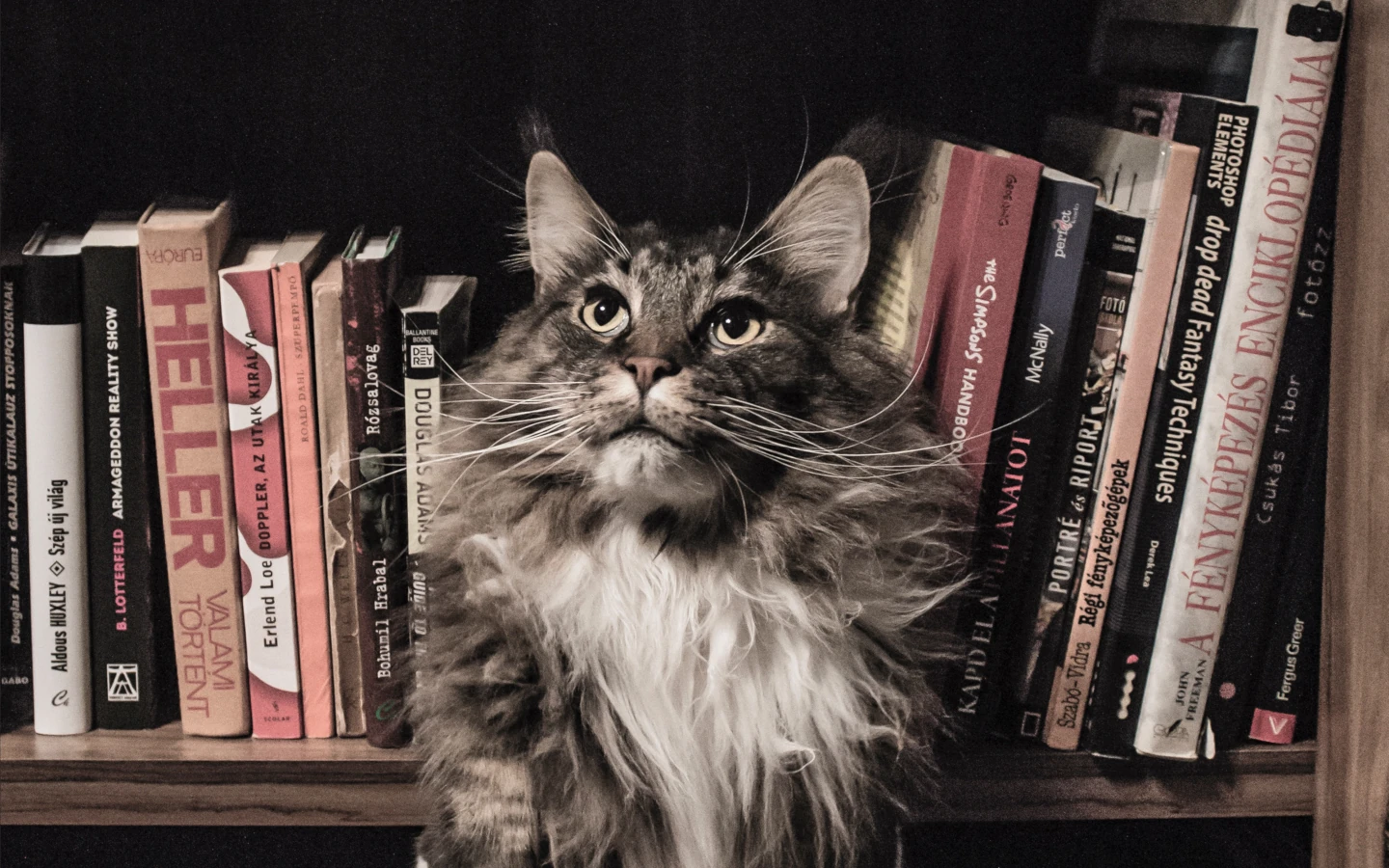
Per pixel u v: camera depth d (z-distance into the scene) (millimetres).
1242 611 869
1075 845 1031
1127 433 837
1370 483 810
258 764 836
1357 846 825
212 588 852
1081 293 831
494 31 1019
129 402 840
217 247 829
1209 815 882
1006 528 853
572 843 779
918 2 1030
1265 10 800
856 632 817
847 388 830
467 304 909
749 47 1032
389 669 861
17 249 882
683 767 783
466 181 1041
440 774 793
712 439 767
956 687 874
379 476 843
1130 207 836
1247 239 811
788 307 844
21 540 860
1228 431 832
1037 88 1046
